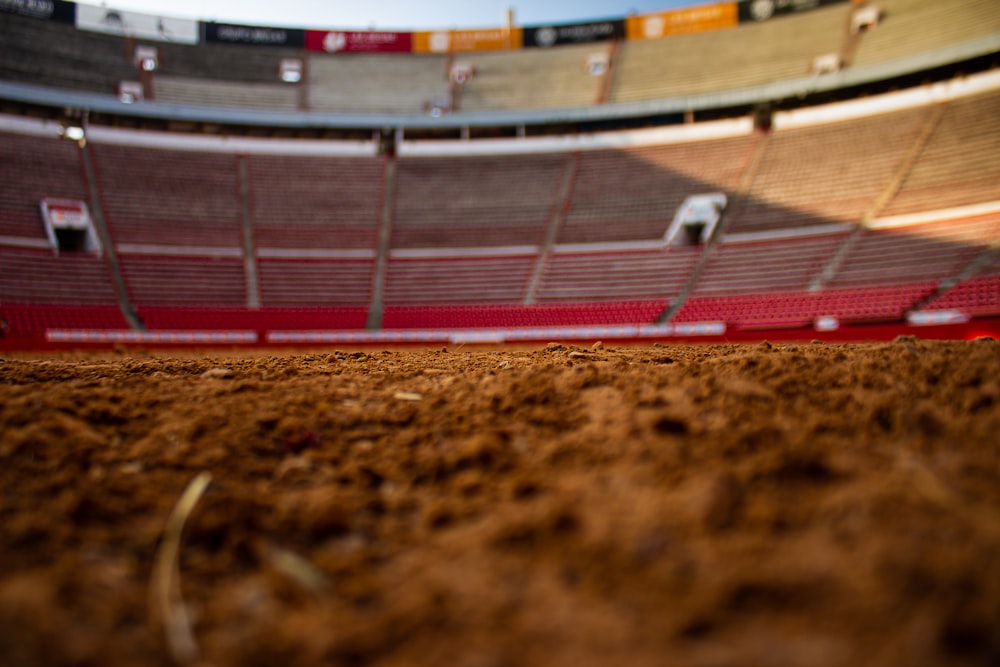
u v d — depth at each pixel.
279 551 2.56
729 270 25.42
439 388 4.25
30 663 1.90
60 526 2.65
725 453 2.89
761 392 3.56
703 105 31.77
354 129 34.19
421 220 30.42
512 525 2.55
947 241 22.80
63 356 14.55
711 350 6.18
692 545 2.31
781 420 3.21
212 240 28.14
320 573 2.43
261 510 2.80
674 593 2.10
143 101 31.69
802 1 34.28
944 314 19.48
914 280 21.89
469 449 3.21
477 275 27.55
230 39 36.19
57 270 24.81
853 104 29.81
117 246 26.64
